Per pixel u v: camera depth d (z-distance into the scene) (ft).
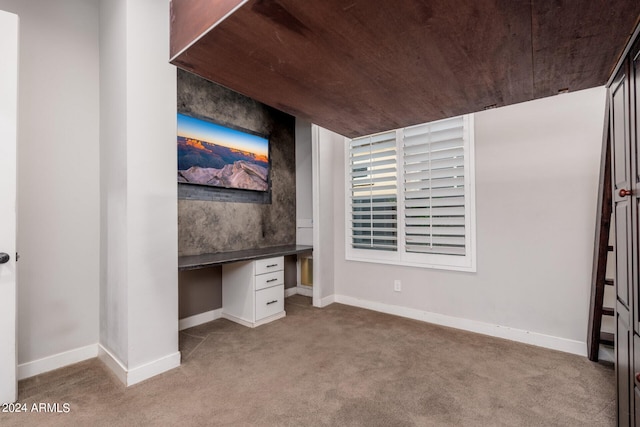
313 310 11.81
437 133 9.97
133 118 6.77
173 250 7.44
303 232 14.03
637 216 3.83
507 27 2.84
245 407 5.82
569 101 8.02
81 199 7.78
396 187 11.02
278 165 13.42
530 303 8.58
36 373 7.06
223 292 11.10
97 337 8.01
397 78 3.76
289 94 4.20
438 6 2.46
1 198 5.86
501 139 8.96
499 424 5.32
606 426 5.24
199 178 10.25
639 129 3.67
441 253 10.07
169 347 7.27
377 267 11.69
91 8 7.96
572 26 2.87
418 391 6.31
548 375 6.90
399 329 9.73
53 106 7.38
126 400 6.04
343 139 12.64
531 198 8.54
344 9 2.45
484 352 8.06
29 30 7.05
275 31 2.73
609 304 7.64
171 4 3.15
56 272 7.41
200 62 3.30
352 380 6.75
